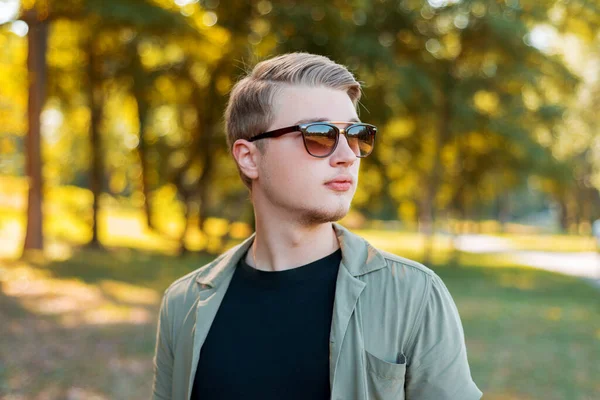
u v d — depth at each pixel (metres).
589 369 6.64
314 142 1.46
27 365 5.90
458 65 17.14
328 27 12.38
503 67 16.70
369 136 1.52
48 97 17.69
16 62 15.91
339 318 1.42
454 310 1.48
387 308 1.43
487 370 6.48
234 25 13.30
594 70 23.05
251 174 1.57
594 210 42.06
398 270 1.47
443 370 1.41
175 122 19.20
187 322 1.65
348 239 1.54
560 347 7.74
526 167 18.08
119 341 7.06
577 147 26.12
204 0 13.20
